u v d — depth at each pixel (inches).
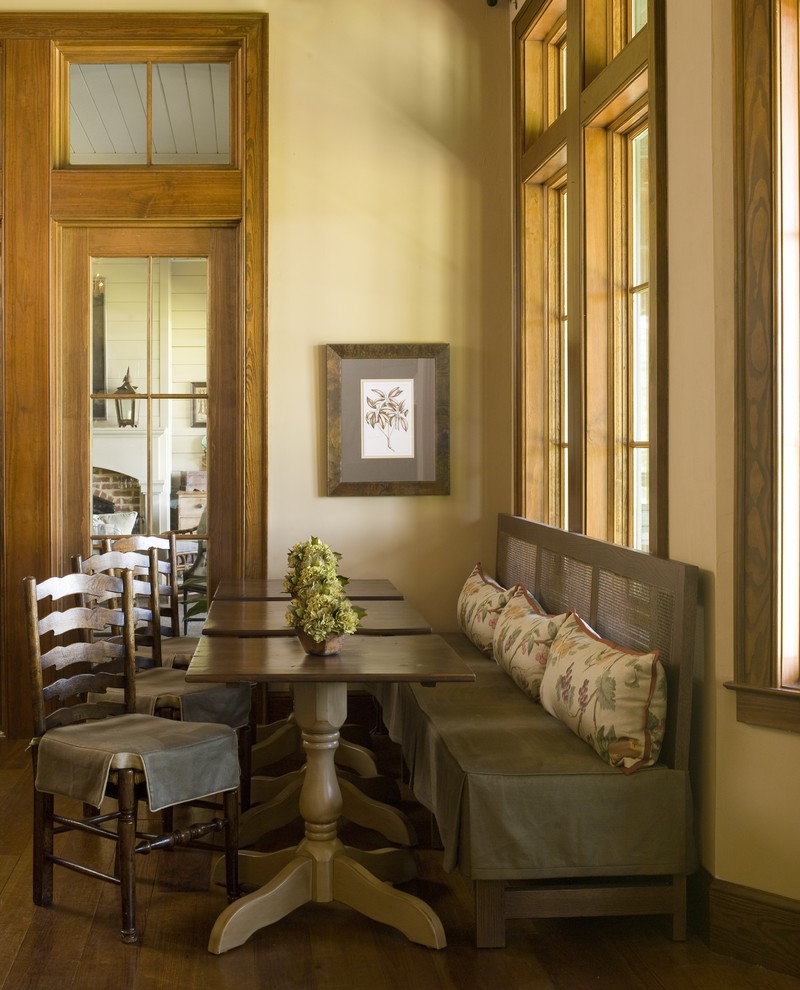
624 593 137.9
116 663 141.7
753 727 116.3
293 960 115.1
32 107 203.0
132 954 116.1
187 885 136.5
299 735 180.5
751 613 115.6
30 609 127.9
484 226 208.8
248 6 204.8
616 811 117.0
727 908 117.2
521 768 117.6
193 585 210.2
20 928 122.6
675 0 128.1
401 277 207.5
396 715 168.9
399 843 149.7
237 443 209.3
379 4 206.8
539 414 199.9
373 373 205.9
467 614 187.9
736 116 115.6
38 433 204.4
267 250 205.0
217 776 126.9
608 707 120.8
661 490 132.2
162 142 208.2
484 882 117.9
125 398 208.7
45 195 203.6
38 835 128.6
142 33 203.2
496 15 208.2
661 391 132.0
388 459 206.7
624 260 161.0
